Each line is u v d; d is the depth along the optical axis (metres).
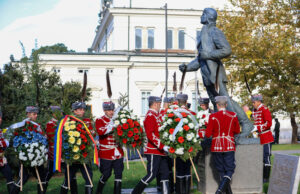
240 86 26.02
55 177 11.88
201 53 8.07
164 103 9.42
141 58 39.28
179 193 7.46
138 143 7.28
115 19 44.41
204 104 9.52
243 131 7.76
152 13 44.78
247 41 23.53
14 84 12.72
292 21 24.67
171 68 38.94
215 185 7.42
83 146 6.78
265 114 8.33
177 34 45.34
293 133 27.52
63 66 37.12
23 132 7.00
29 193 8.67
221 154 6.87
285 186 6.30
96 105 36.97
